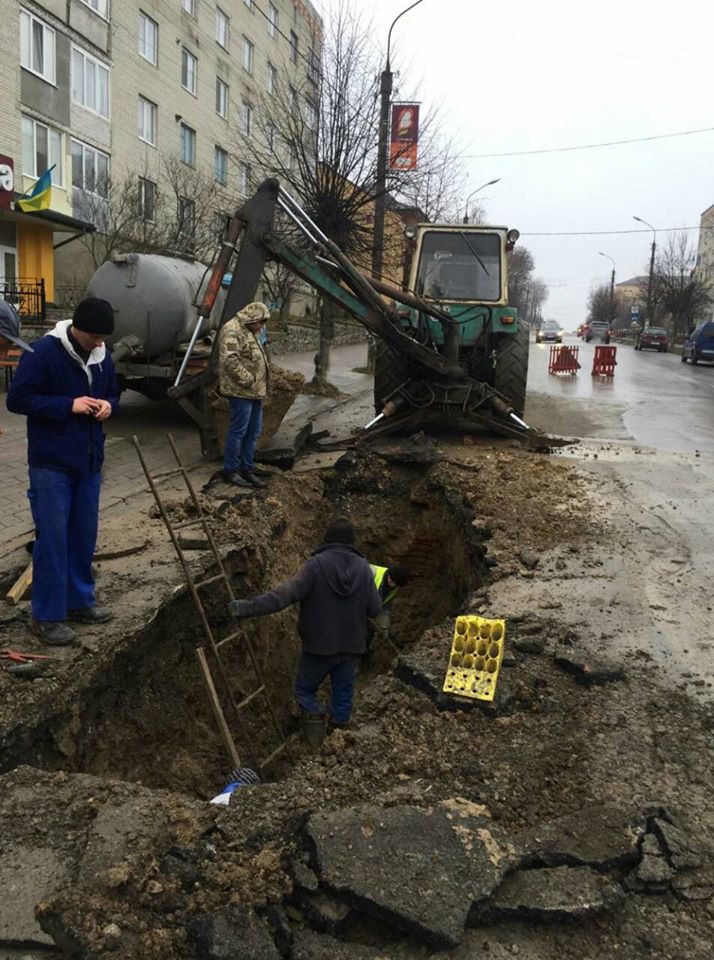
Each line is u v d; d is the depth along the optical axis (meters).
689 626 4.84
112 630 4.33
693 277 55.66
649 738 3.60
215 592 5.46
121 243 20.80
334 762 3.40
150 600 4.73
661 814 3.00
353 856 2.59
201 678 5.16
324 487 8.31
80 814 2.98
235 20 32.22
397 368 10.32
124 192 22.09
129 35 24.55
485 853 2.64
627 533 6.61
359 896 2.44
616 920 2.53
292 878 2.54
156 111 26.77
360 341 36.53
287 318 30.80
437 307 10.27
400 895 2.45
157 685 4.72
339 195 14.97
